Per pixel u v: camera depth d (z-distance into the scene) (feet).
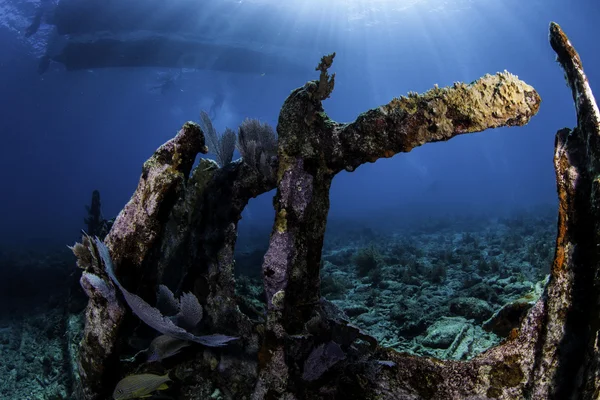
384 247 43.39
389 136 7.97
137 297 8.54
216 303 11.46
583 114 6.84
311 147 8.69
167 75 168.45
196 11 93.91
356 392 7.88
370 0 141.49
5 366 19.90
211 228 11.84
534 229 42.70
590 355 5.98
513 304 11.09
